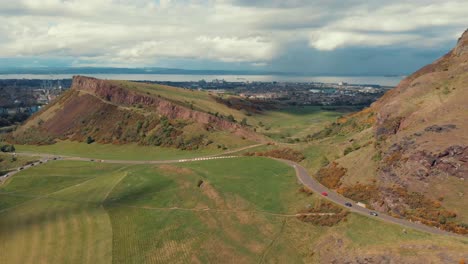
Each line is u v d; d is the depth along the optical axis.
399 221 79.44
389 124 116.88
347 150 124.12
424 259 61.75
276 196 108.06
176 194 120.38
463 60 152.38
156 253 87.19
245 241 88.62
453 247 62.53
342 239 77.31
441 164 82.88
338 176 109.62
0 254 87.50
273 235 89.44
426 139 90.94
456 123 90.25
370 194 93.44
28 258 85.19
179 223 100.38
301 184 112.12
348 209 89.19
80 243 91.94
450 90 120.44
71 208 114.19
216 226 96.56
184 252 86.62
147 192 124.50
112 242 92.00
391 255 65.75
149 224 101.12
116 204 115.88
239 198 109.44
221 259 83.00
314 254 79.69
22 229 100.12
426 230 73.62
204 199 112.94
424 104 118.25
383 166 97.00
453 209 75.69
